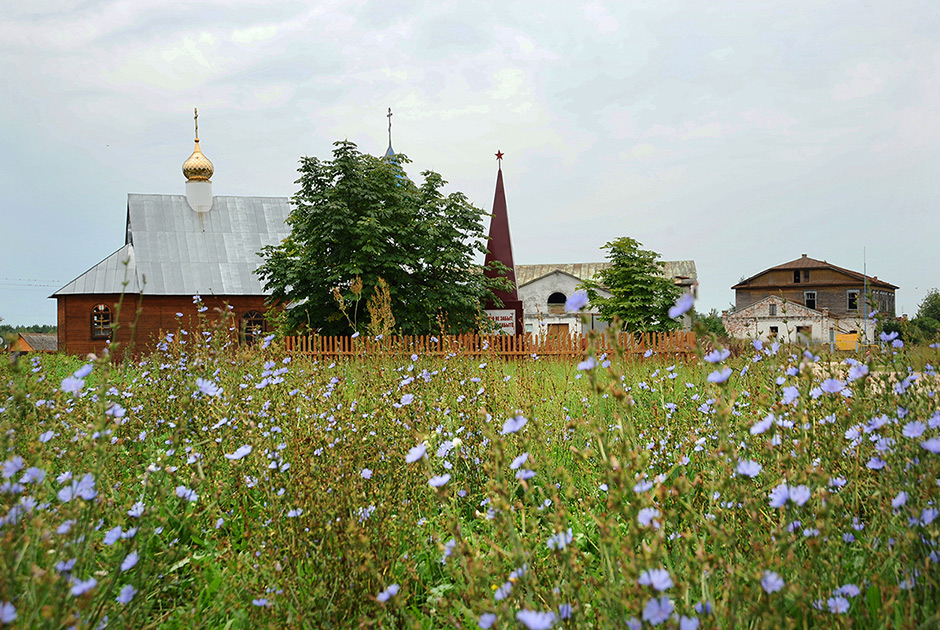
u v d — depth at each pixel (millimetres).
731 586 1747
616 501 1857
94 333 34219
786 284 67375
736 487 2041
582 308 1927
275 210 40312
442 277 23969
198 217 38562
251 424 3559
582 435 4121
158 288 34938
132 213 37500
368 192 22312
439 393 4793
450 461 3689
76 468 2789
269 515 3004
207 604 2660
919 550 1953
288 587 2369
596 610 2133
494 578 2174
